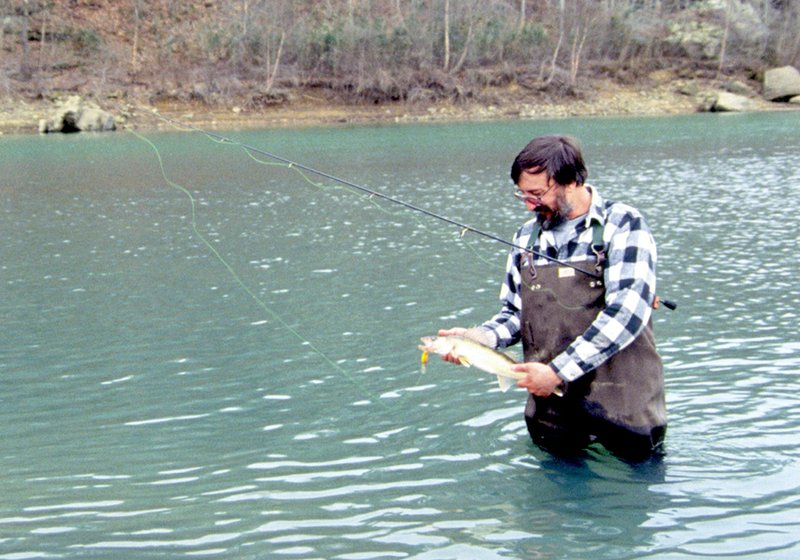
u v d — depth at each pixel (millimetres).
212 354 8359
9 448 6180
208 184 22250
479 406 6680
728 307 9531
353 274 11719
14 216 17672
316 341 8688
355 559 4480
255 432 6344
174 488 5422
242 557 4547
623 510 4863
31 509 5184
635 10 57312
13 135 37906
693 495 4996
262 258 12969
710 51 54375
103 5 49469
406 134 37531
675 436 5812
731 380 7020
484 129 39844
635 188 20406
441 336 5082
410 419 6484
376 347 8430
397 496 5176
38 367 8086
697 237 14078
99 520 5016
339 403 6895
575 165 5023
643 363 5227
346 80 47406
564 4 53656
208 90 45125
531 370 4984
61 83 44312
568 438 5496
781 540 4512
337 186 21484
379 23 48938
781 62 54812
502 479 5320
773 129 37656
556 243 5172
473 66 50531
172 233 15320
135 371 7895
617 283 4988
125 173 24734
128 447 6133
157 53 47531
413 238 14352
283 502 5168
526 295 5250
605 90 51562
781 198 18266
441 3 51250
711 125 40312
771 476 5211
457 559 4441
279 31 47906
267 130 40344
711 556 4391
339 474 5539
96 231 15719
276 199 19359
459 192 20203
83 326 9500
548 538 4609
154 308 10211
